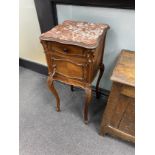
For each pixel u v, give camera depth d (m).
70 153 1.19
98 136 1.28
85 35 1.00
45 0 1.32
